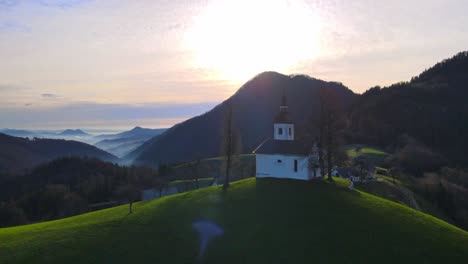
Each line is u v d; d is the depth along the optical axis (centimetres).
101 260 4159
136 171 18662
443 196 10862
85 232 5022
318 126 7162
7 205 12400
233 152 7706
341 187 6431
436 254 4116
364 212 5156
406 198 9806
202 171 16712
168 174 17275
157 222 5188
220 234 4647
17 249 4628
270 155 7006
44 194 14088
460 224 9856
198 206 5728
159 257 4159
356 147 18538
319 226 4669
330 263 3872
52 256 4328
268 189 6212
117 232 4912
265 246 4250
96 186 16012
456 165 15538
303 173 6744
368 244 4244
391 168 13575
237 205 5584
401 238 4428
